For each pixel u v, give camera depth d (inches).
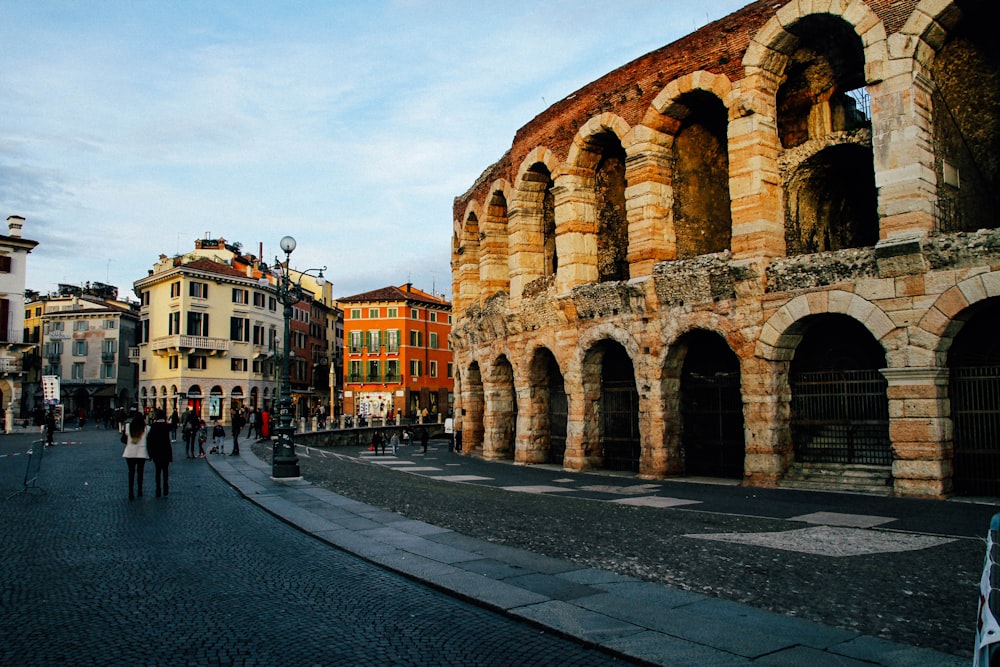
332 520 668.7
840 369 938.7
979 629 188.5
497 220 1599.4
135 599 409.7
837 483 864.3
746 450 944.3
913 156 795.4
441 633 351.6
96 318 4057.6
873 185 1023.6
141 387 3474.4
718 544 557.6
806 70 978.1
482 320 1529.3
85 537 589.6
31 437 2169.0
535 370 1371.8
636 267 1093.8
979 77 874.8
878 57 827.4
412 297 4015.8
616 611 374.3
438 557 508.7
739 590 419.2
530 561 495.2
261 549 552.1
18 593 421.1
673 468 1068.5
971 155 907.4
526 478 1115.3
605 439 1232.8
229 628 358.9
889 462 869.2
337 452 1893.5
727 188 1171.3
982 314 813.2
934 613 372.8
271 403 3646.7
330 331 4879.4
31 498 815.1
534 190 1408.7
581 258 1246.3
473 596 404.5
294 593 424.8
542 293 1294.3
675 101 1063.0
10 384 2672.2
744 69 960.9
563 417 1374.3
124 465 1245.7
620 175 1272.1
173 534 607.2
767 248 937.5
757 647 317.4
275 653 323.6
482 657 318.3
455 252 1862.7
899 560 494.3
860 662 298.5
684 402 1122.0
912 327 786.8
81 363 4047.7
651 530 623.2
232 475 1068.5
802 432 946.7
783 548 540.1
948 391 799.1
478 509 751.1
